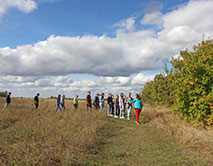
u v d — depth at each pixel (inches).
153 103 807.1
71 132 299.4
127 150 246.5
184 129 297.1
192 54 361.1
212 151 216.2
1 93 1905.8
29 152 190.5
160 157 215.8
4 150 205.5
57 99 686.5
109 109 668.1
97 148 249.9
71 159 192.7
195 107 325.7
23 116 452.4
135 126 422.6
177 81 367.9
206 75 323.0
